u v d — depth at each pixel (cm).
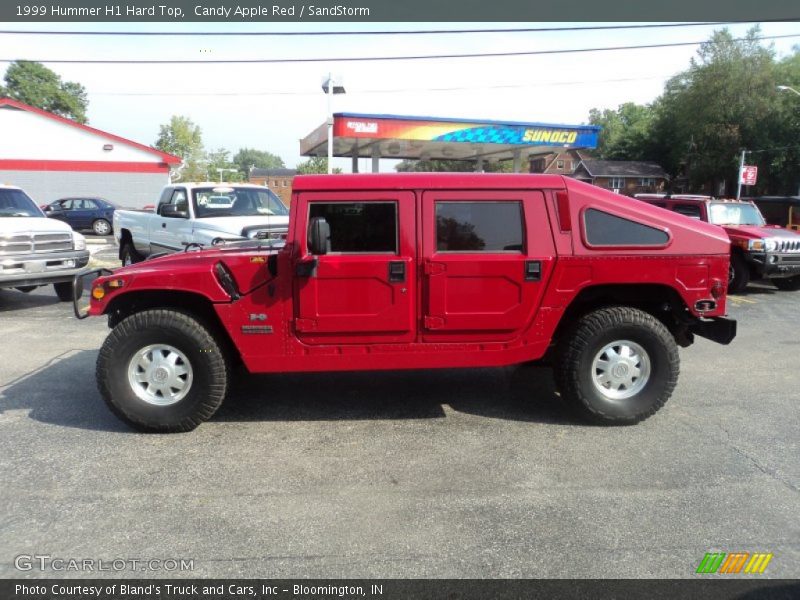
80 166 3098
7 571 292
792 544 313
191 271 446
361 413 504
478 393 554
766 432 462
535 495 363
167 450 430
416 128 1847
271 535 322
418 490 370
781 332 823
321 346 456
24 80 6331
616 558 302
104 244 2106
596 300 498
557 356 476
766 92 4209
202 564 298
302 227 441
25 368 635
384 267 442
